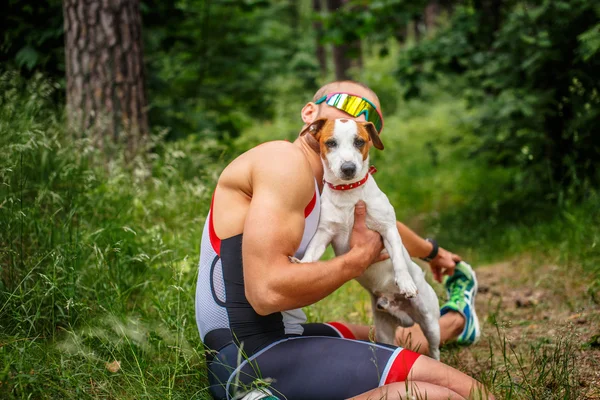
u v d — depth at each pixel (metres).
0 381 2.04
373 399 1.95
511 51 5.52
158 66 5.95
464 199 7.38
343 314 3.67
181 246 3.34
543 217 5.32
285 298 1.96
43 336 2.55
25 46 4.85
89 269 2.96
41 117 4.07
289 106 14.56
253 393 2.00
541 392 2.38
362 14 7.00
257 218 1.97
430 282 3.92
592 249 4.05
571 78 5.20
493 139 5.90
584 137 5.22
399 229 2.94
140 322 2.76
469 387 2.03
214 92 6.87
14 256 2.76
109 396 2.28
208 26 6.86
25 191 3.21
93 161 3.98
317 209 2.29
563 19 5.08
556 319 3.35
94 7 4.33
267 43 9.93
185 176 4.37
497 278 4.38
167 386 2.37
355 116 2.60
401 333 3.11
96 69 4.36
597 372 2.59
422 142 11.64
